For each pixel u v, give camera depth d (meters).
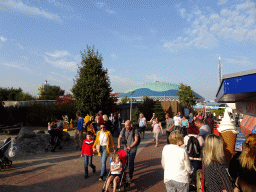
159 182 6.03
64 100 23.92
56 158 9.05
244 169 2.68
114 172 5.23
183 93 44.34
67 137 12.63
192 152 5.23
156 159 8.82
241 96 6.01
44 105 24.45
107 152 6.41
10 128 17.83
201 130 5.65
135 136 6.12
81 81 17.34
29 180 6.26
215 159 2.87
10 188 5.58
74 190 5.54
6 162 7.46
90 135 6.66
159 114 30.34
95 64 17.58
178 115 14.12
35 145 10.49
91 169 7.47
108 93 17.80
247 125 10.60
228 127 4.64
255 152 2.67
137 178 6.46
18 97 45.84
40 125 22.78
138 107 30.80
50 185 5.88
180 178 3.40
